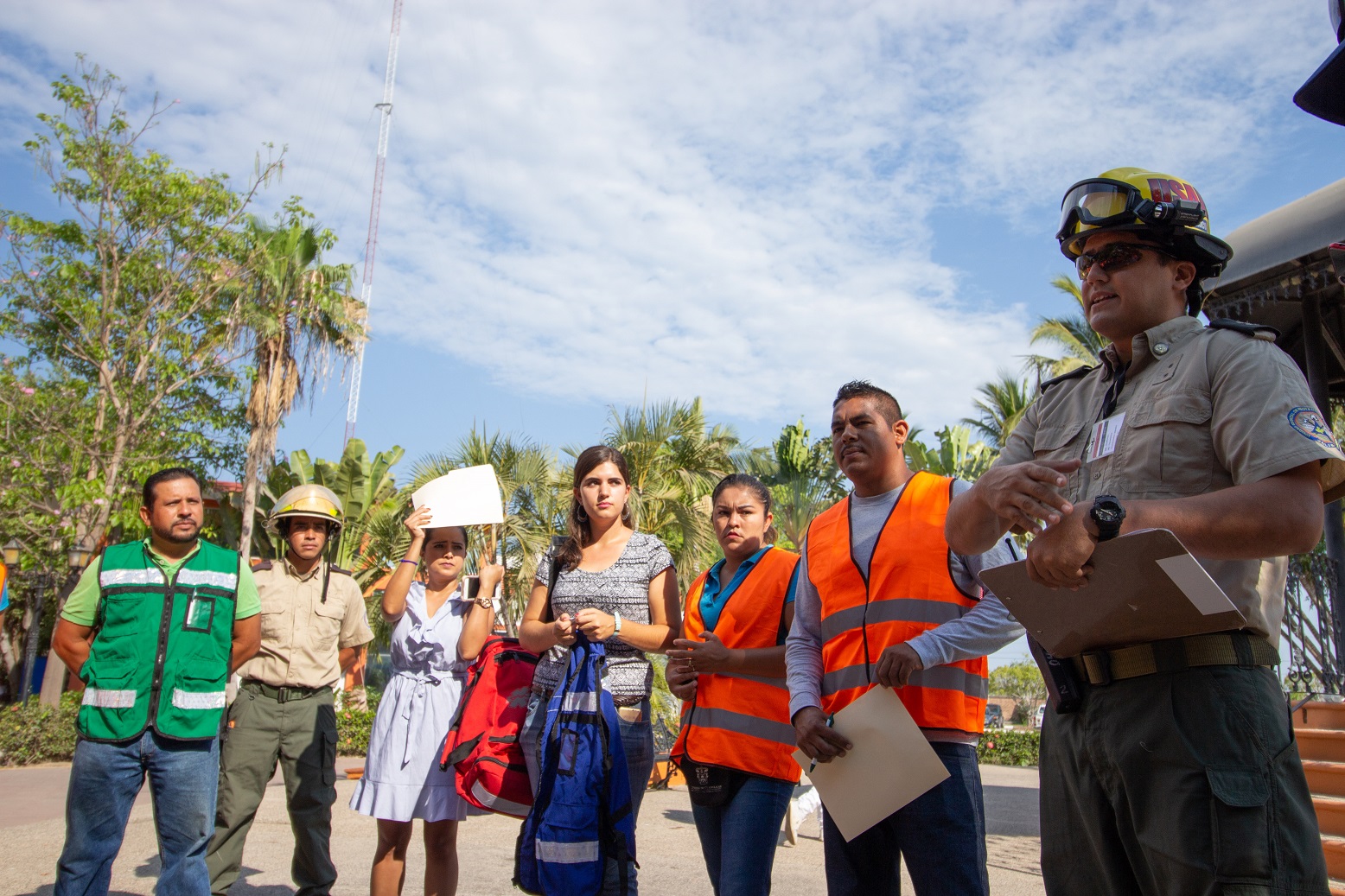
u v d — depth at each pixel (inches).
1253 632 64.1
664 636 133.0
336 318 764.6
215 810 149.2
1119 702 66.3
